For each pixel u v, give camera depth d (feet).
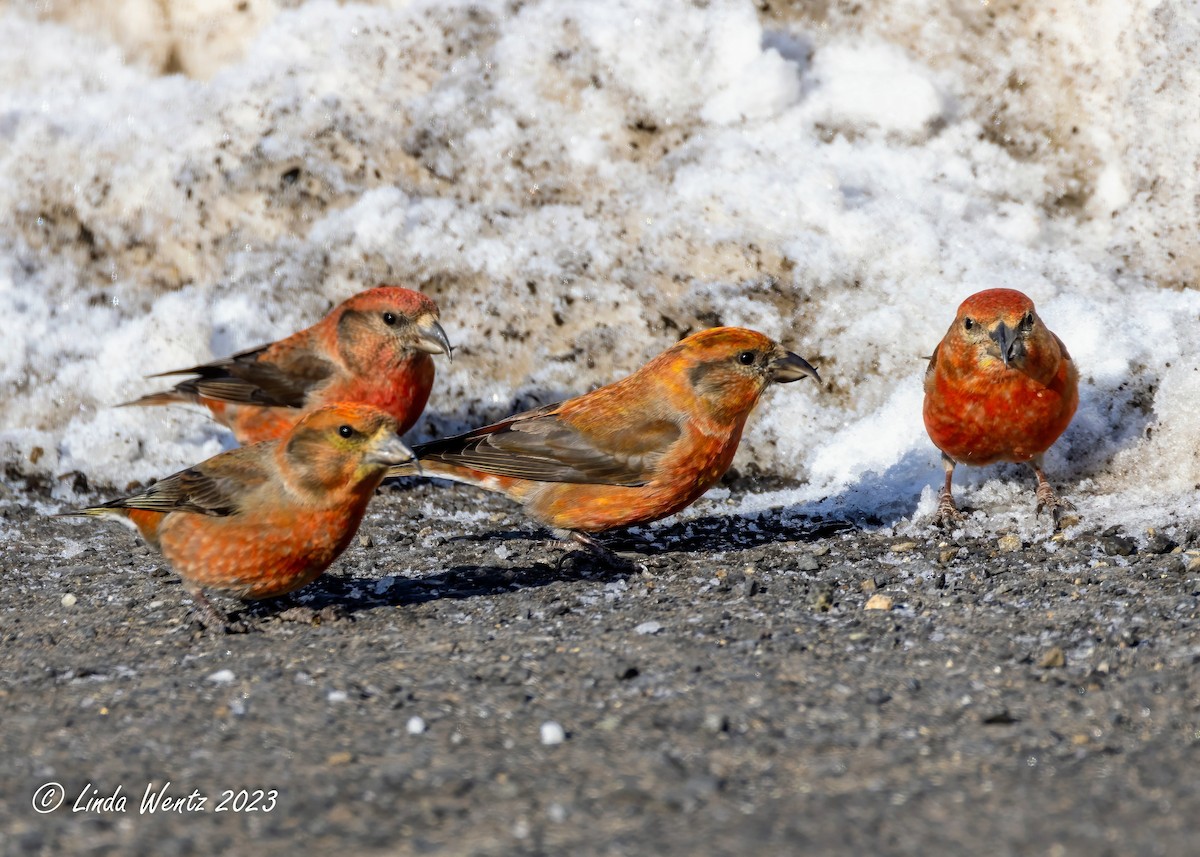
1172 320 41.50
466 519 39.75
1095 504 37.29
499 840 20.30
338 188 47.14
